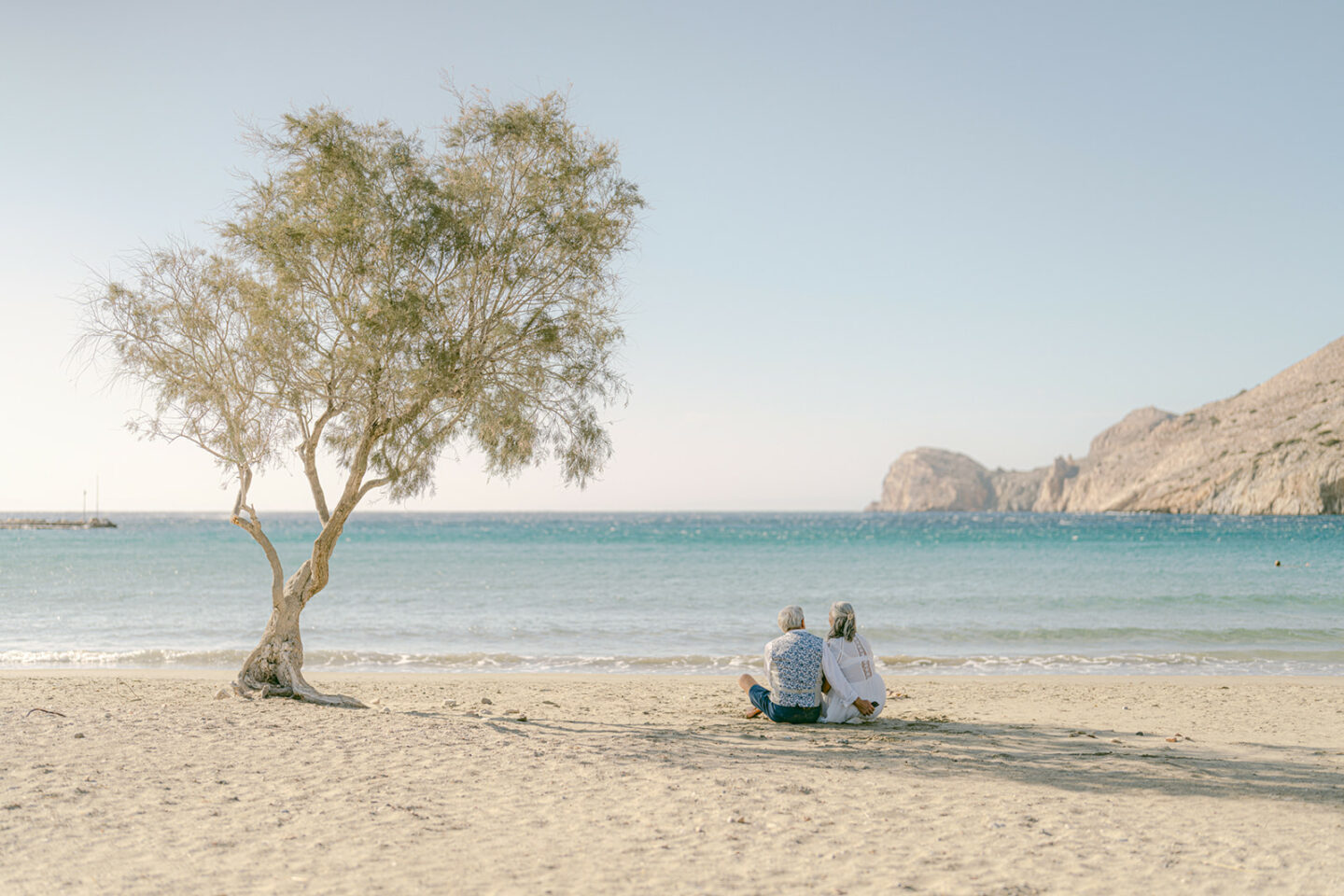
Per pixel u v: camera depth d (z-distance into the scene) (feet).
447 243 33.53
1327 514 513.86
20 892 14.52
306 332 32.42
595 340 36.73
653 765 25.23
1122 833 18.81
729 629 74.33
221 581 117.70
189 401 33.24
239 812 19.75
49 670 53.26
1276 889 15.37
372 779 23.03
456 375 33.76
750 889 15.24
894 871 16.25
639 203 36.45
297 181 33.17
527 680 49.21
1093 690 45.65
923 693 44.70
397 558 172.35
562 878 15.69
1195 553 177.78
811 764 25.63
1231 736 31.73
